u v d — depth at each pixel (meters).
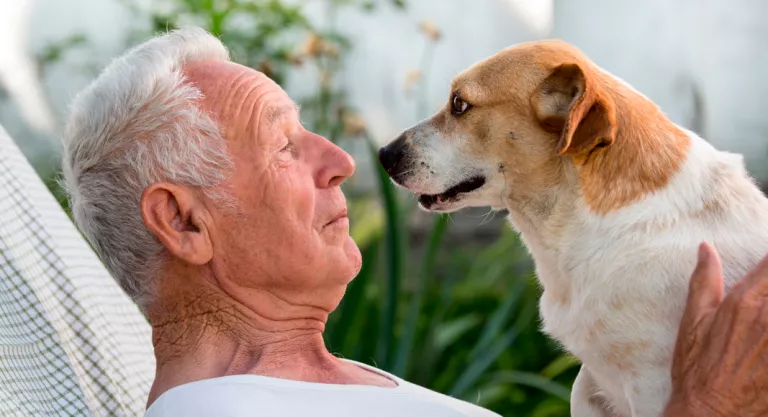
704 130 5.25
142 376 2.65
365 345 4.06
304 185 2.25
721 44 5.43
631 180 2.42
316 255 2.25
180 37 2.33
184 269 2.21
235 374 2.21
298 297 2.29
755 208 2.40
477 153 2.76
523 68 2.71
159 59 2.25
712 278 2.08
